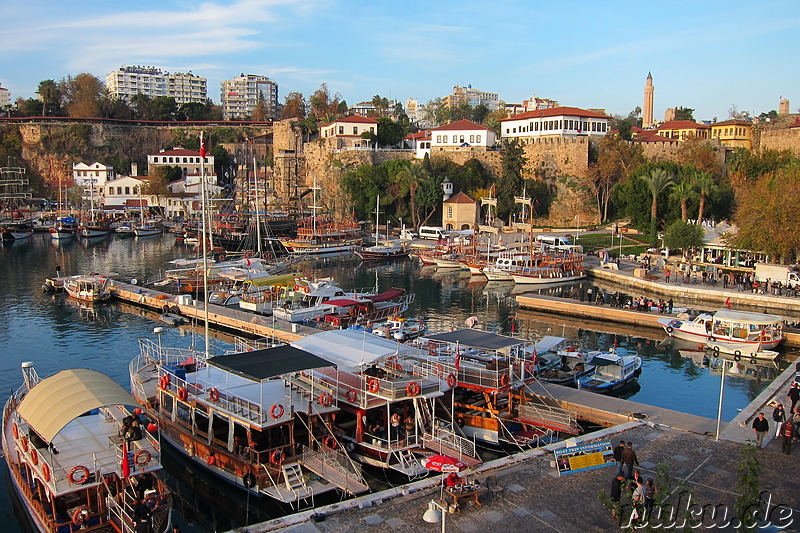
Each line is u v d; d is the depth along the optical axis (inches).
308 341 1462.8
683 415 1392.7
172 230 6151.6
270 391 1352.1
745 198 3400.6
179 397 1346.0
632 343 2308.1
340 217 6048.2
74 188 7701.8
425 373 1413.6
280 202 6791.3
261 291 2960.1
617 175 5595.5
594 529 908.6
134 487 1034.1
